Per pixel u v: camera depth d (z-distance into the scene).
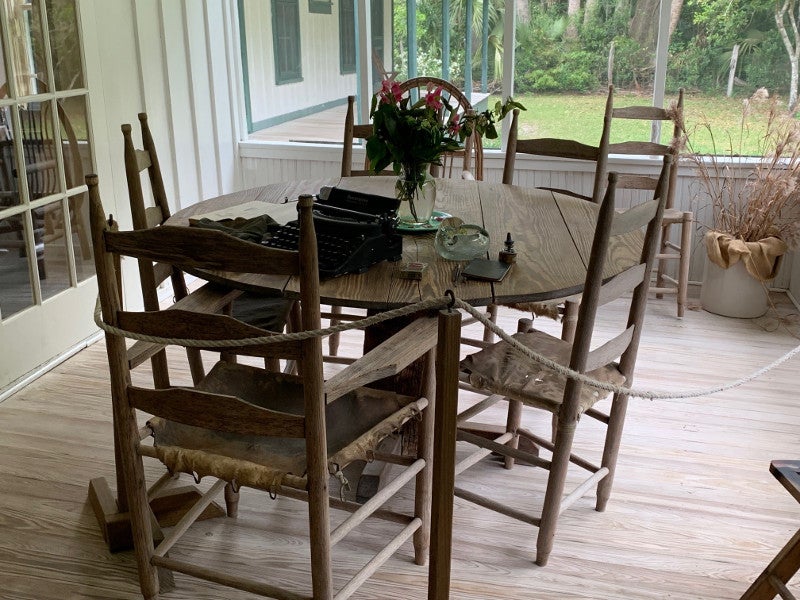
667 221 3.43
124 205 3.47
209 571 1.59
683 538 2.06
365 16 4.07
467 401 2.83
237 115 4.34
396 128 2.00
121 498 2.00
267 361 2.35
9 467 2.36
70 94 3.05
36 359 2.99
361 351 3.23
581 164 3.92
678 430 2.61
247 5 4.23
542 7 3.85
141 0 3.46
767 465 2.40
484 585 1.88
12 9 2.73
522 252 1.97
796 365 3.11
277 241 1.82
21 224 2.87
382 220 1.86
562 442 1.82
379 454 1.84
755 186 3.53
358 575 1.64
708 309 3.69
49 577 1.90
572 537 2.07
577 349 1.73
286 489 1.62
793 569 1.63
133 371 3.01
